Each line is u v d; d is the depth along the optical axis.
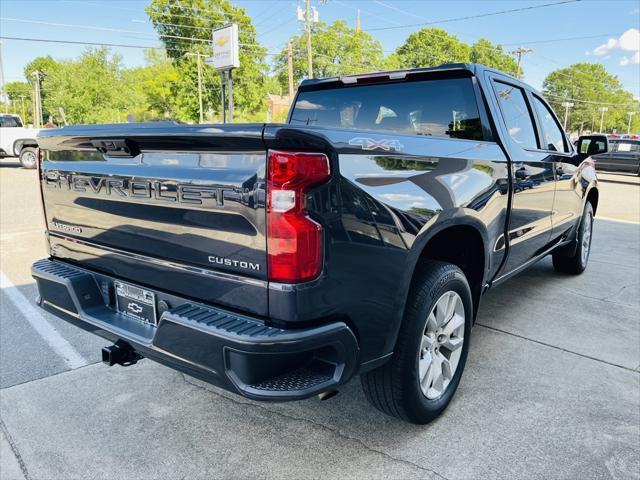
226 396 2.88
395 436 2.49
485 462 2.28
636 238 7.75
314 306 1.78
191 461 2.30
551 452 2.36
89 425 2.57
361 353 2.00
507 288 4.96
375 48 63.91
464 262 2.93
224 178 1.79
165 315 1.92
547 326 3.95
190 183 1.89
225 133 1.73
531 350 3.49
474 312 2.99
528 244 3.62
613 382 3.04
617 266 5.90
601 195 14.19
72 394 2.88
